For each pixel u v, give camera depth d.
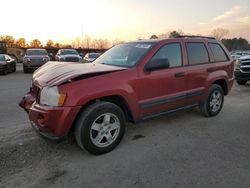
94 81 3.84
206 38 5.94
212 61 5.84
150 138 4.68
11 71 18.56
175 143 4.46
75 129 3.85
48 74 4.12
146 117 4.61
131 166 3.65
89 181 3.28
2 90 9.84
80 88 3.69
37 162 3.75
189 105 5.41
